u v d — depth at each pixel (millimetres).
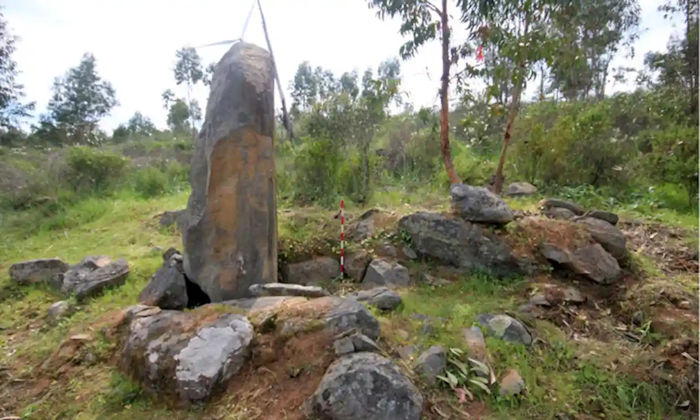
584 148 7801
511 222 4961
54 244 6957
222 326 3010
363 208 7109
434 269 4895
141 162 14609
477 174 8555
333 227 5770
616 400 2805
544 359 3164
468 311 3734
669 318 3529
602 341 3492
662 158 7301
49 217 8812
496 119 9633
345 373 2459
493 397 2723
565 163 7762
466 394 2697
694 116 10008
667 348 3205
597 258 4387
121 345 3350
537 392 2795
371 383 2408
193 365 2746
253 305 3396
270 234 4191
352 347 2770
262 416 2496
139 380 2887
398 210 6406
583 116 8078
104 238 7152
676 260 4840
